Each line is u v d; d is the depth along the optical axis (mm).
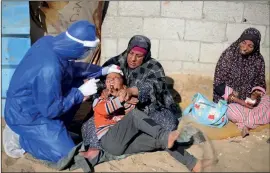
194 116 4824
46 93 3818
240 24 5906
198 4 5867
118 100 3977
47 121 4023
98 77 4516
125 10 5906
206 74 6051
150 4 5883
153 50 6023
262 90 4910
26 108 4012
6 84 5043
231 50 5023
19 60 5008
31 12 5461
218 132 4621
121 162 4012
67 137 4039
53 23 5598
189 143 4367
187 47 6008
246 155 4180
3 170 3857
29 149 4070
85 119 4371
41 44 3982
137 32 5965
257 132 4707
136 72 4480
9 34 4961
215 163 3977
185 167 3951
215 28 5934
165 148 3994
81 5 5676
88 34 3863
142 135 4055
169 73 6062
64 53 3896
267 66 5996
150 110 4438
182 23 5934
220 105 4770
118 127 3916
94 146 4074
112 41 5973
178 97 5738
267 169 3900
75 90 4027
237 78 5008
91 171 3850
